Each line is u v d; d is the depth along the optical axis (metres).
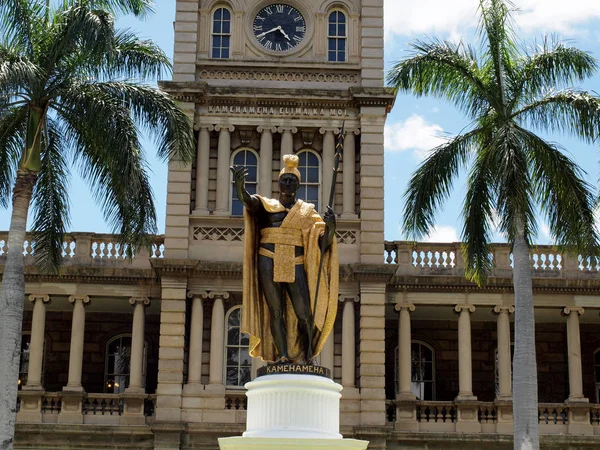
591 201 30.11
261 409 12.02
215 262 38.34
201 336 38.19
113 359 42.50
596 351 43.88
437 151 31.38
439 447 38.25
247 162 40.62
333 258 12.89
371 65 41.06
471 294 40.56
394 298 40.44
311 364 12.38
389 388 42.44
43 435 37.59
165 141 29.08
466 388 39.53
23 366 41.81
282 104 40.41
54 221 31.03
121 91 28.86
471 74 31.73
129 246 29.45
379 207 39.53
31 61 28.30
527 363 29.03
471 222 31.05
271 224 12.83
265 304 12.83
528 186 29.25
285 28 41.62
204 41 41.31
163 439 36.81
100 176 29.20
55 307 42.03
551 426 39.59
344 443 11.45
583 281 40.56
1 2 28.78
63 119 29.56
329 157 40.19
